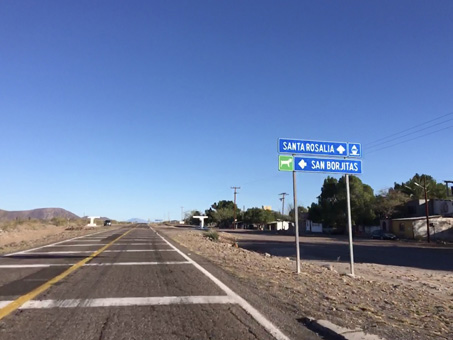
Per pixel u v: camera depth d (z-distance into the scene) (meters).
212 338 6.25
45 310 8.04
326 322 6.93
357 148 15.38
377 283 14.48
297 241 14.62
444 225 61.03
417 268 23.92
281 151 14.37
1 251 22.36
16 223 65.25
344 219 76.69
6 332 6.51
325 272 16.42
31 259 17.91
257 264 17.06
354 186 75.19
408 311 8.84
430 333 6.81
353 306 8.73
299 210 123.38
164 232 61.44
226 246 31.91
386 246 43.91
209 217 154.38
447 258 30.45
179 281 11.65
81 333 6.48
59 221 97.00
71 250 23.08
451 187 60.84
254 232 89.75
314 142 14.70
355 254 33.12
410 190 83.50
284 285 11.27
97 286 10.78
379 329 6.76
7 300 8.94
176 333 6.50
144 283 11.30
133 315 7.65
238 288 10.48
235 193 124.38
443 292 14.82
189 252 22.56
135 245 28.02
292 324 7.06
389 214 72.94
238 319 7.35
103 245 27.66
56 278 12.19
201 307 8.29
